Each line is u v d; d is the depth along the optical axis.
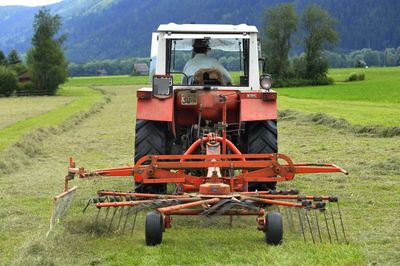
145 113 8.16
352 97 45.47
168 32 8.59
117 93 73.94
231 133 8.70
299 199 6.09
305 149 14.70
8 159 12.50
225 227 6.67
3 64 115.44
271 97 8.14
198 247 5.80
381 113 24.89
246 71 8.77
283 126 21.81
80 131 21.97
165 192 8.06
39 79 90.50
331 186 9.29
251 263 5.26
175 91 8.52
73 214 7.31
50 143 17.55
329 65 86.69
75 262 5.38
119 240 6.13
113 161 13.58
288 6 87.00
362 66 145.38
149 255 5.56
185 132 8.73
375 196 8.34
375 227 6.54
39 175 11.24
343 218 7.00
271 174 6.73
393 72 104.12
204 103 8.26
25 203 8.34
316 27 86.31
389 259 5.30
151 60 9.21
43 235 6.09
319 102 37.97
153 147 8.33
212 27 8.63
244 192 6.40
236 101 8.30
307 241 5.96
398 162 11.10
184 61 8.82
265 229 5.83
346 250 5.56
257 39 8.63
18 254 5.57
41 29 91.81
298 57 88.00
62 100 61.88
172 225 6.77
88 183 10.16
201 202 5.71
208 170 6.77
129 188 9.62
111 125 24.78
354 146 14.82
